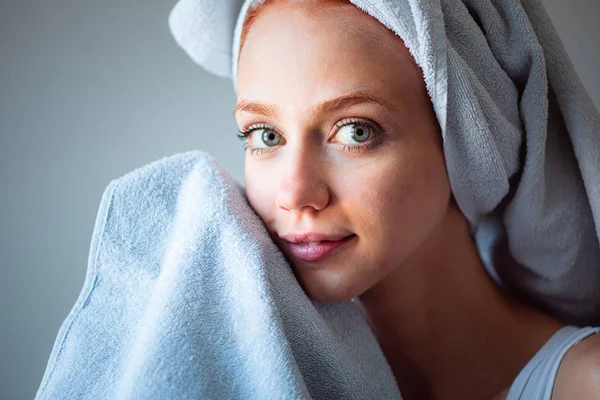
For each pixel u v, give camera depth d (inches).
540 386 22.3
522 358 24.1
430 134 20.8
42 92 35.2
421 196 20.5
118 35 35.1
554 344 23.1
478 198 22.8
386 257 20.0
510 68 23.1
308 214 19.4
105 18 34.9
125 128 35.7
